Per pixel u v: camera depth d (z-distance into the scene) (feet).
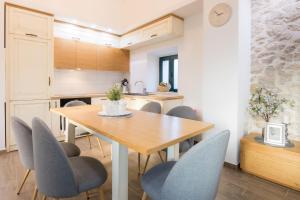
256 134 8.48
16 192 6.31
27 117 10.55
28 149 4.81
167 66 14.98
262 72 8.45
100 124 5.05
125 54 15.96
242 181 7.19
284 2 7.75
